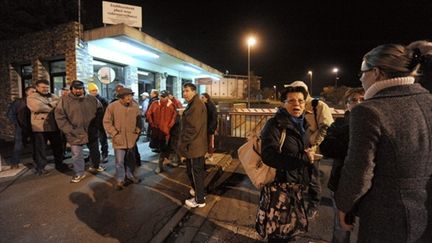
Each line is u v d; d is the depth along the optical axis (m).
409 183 1.14
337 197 1.31
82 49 7.92
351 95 2.59
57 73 8.89
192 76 18.09
